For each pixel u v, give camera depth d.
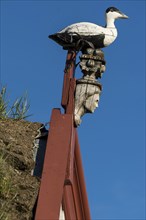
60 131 9.13
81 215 9.94
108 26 9.62
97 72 9.47
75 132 9.40
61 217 9.23
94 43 9.52
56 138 9.08
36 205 8.66
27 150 9.23
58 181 8.77
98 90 9.40
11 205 8.52
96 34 9.42
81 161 9.54
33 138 9.47
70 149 9.08
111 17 9.67
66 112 9.32
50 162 8.91
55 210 8.56
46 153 8.97
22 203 8.55
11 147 9.11
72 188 9.12
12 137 9.30
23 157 9.03
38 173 9.12
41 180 8.78
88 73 9.47
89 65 9.44
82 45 9.50
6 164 8.88
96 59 9.46
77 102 9.35
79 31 9.44
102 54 9.52
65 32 9.44
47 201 8.62
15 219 8.43
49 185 8.74
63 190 8.92
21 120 9.84
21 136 9.41
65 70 9.50
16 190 8.66
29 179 8.89
